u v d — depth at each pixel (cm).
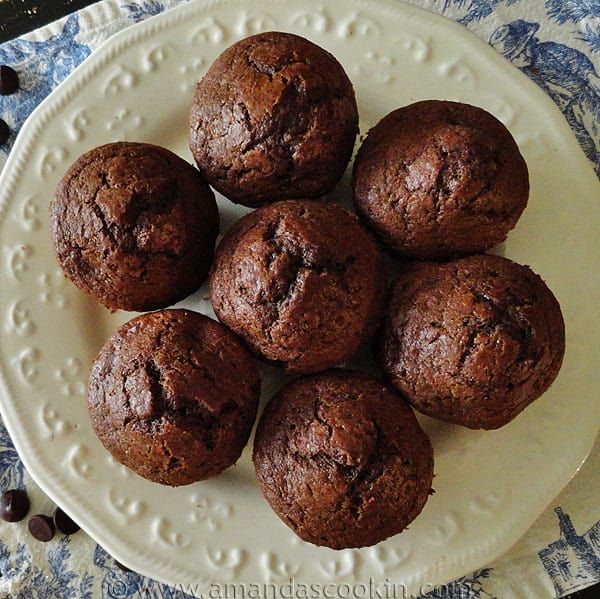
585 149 33
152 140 32
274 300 24
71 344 31
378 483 24
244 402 26
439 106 27
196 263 28
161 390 24
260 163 26
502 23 34
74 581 32
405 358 26
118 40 32
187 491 29
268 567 29
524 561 31
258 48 27
